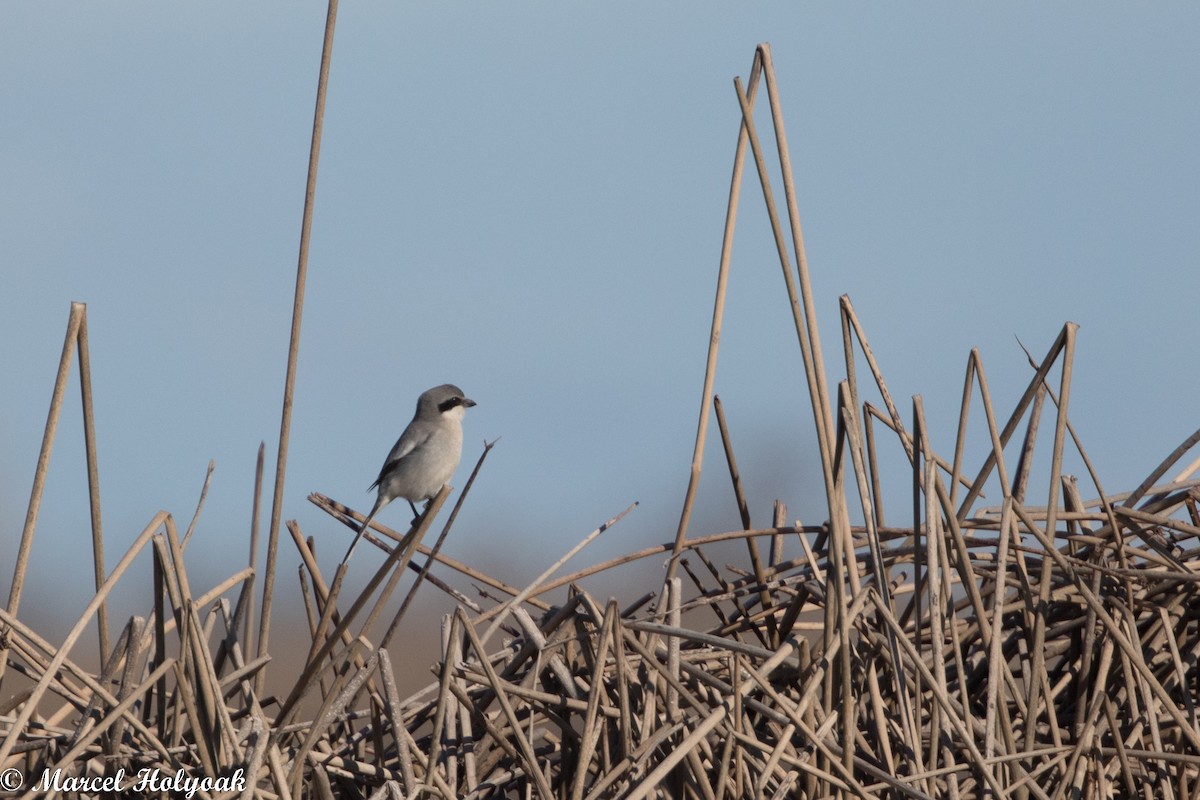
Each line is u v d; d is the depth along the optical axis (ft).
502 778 26.76
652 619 30.27
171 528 26.00
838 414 28.76
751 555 32.17
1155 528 31.37
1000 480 28.07
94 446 27.48
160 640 26.45
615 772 25.16
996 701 25.76
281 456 28.84
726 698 26.00
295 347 28.89
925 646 29.81
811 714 26.02
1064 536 30.37
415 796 24.58
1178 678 26.99
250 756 24.81
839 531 26.68
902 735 26.23
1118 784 27.35
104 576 28.02
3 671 26.55
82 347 26.89
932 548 26.37
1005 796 24.06
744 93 28.07
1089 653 27.50
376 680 28.48
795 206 27.71
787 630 30.94
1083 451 30.76
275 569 28.81
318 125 29.01
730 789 25.58
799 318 27.20
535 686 27.43
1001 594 26.63
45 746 25.81
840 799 25.72
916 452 28.04
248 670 27.45
